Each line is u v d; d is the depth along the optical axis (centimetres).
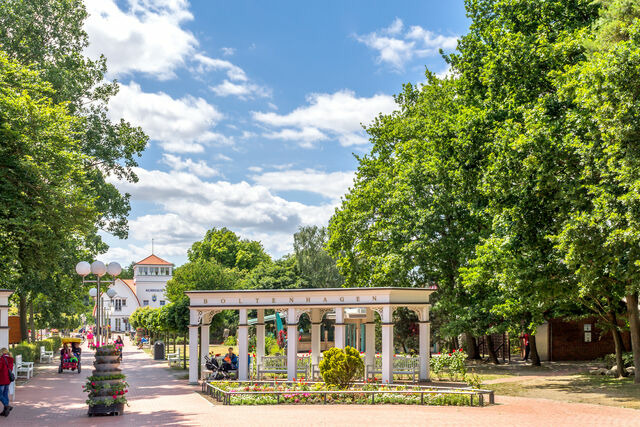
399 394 1991
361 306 2548
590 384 2298
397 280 3509
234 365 2833
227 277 6869
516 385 2389
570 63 2350
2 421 1642
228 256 9844
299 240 6619
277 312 3775
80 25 4119
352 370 2161
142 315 6350
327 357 2184
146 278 11588
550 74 2269
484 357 3894
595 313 2773
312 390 2127
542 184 2180
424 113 3762
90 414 1738
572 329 3522
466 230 3312
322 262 6494
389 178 3925
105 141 4125
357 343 3509
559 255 2181
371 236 3916
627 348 3512
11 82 2753
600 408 1711
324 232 6619
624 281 2097
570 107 2203
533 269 2191
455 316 3278
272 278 6575
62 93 3659
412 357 2633
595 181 2011
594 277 1956
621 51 1814
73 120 2966
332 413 1689
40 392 2481
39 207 2491
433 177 3422
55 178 2575
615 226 1823
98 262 1816
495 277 2420
